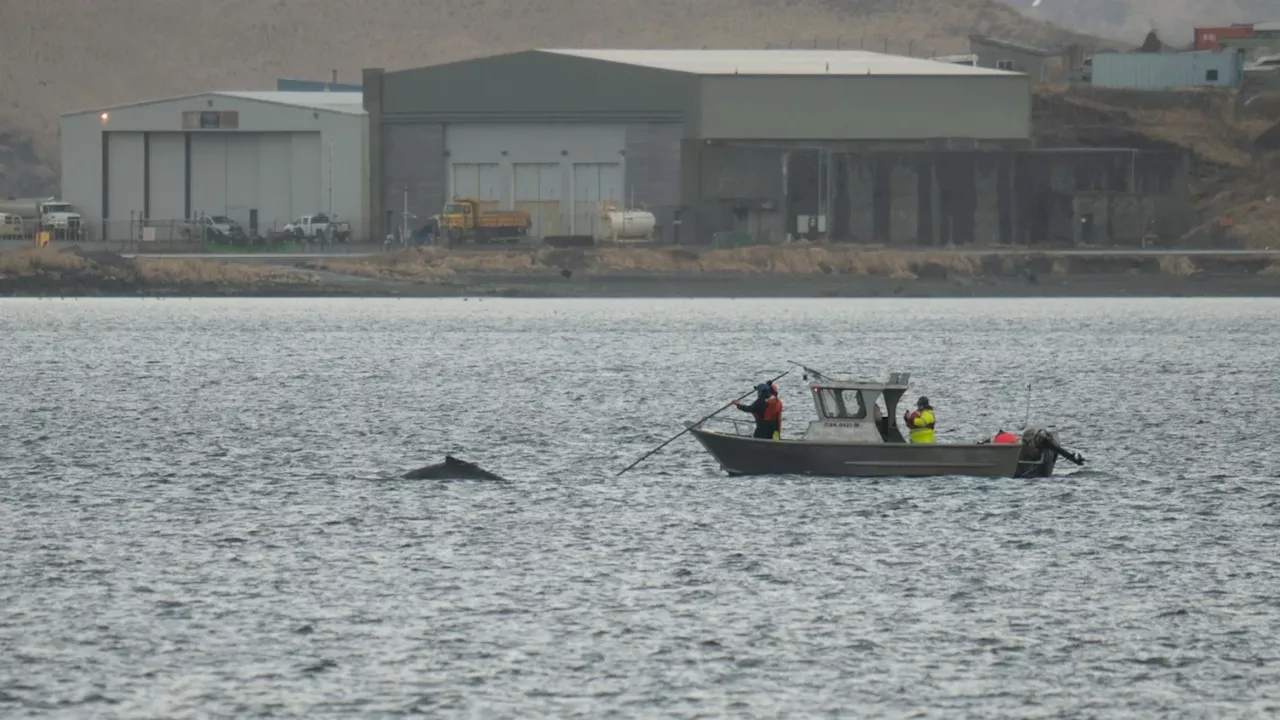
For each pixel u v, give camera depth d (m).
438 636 145.00
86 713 126.12
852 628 148.00
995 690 132.12
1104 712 127.62
